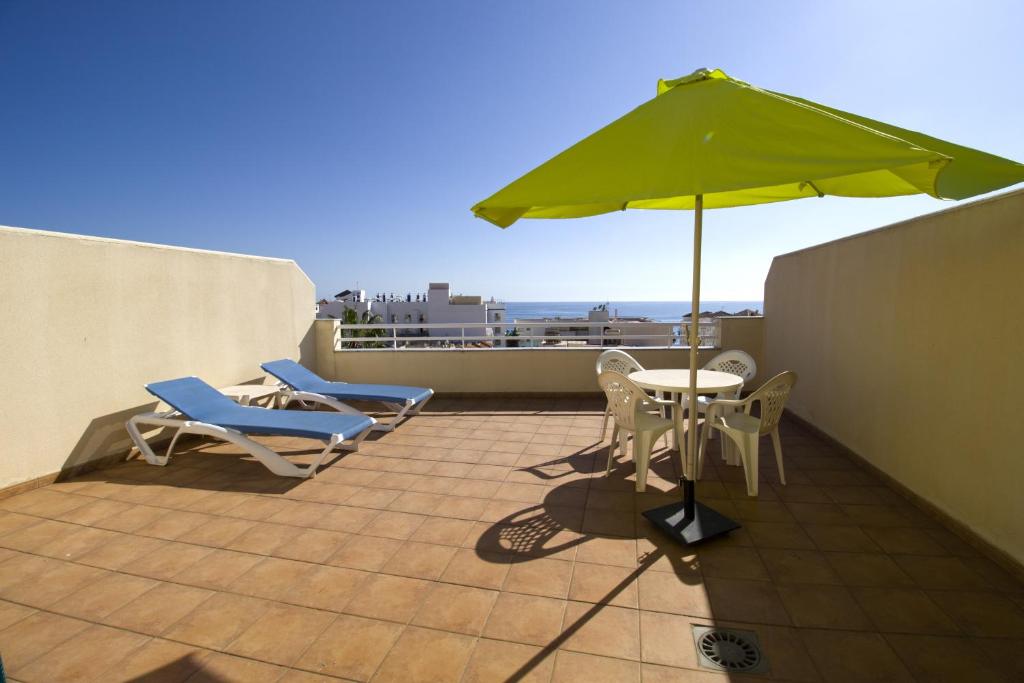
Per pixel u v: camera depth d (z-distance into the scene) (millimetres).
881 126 2133
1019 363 2270
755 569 2361
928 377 3000
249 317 5676
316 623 1983
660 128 2084
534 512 3074
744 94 2088
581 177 1962
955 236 2756
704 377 4031
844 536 2699
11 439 3346
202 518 3018
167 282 4602
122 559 2516
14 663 1744
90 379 3883
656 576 2311
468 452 4355
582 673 1674
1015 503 2289
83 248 3816
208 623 1986
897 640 1827
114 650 1820
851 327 4039
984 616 1966
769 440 4566
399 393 5242
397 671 1698
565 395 6605
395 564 2453
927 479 3006
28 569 2418
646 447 3338
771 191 3188
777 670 1678
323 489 3498
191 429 3900
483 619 1996
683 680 1635
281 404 5719
